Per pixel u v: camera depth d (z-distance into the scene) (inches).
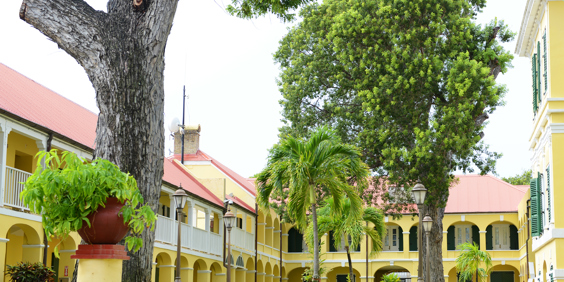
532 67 854.5
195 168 1534.2
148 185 273.6
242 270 1409.9
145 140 273.4
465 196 1752.0
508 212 1676.9
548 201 735.7
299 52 1168.8
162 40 282.5
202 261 1172.5
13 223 653.3
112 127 269.3
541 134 801.6
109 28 271.9
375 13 1063.0
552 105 703.7
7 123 649.0
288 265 1798.7
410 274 1728.6
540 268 849.5
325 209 1010.7
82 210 214.7
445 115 970.1
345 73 1109.1
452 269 1734.7
